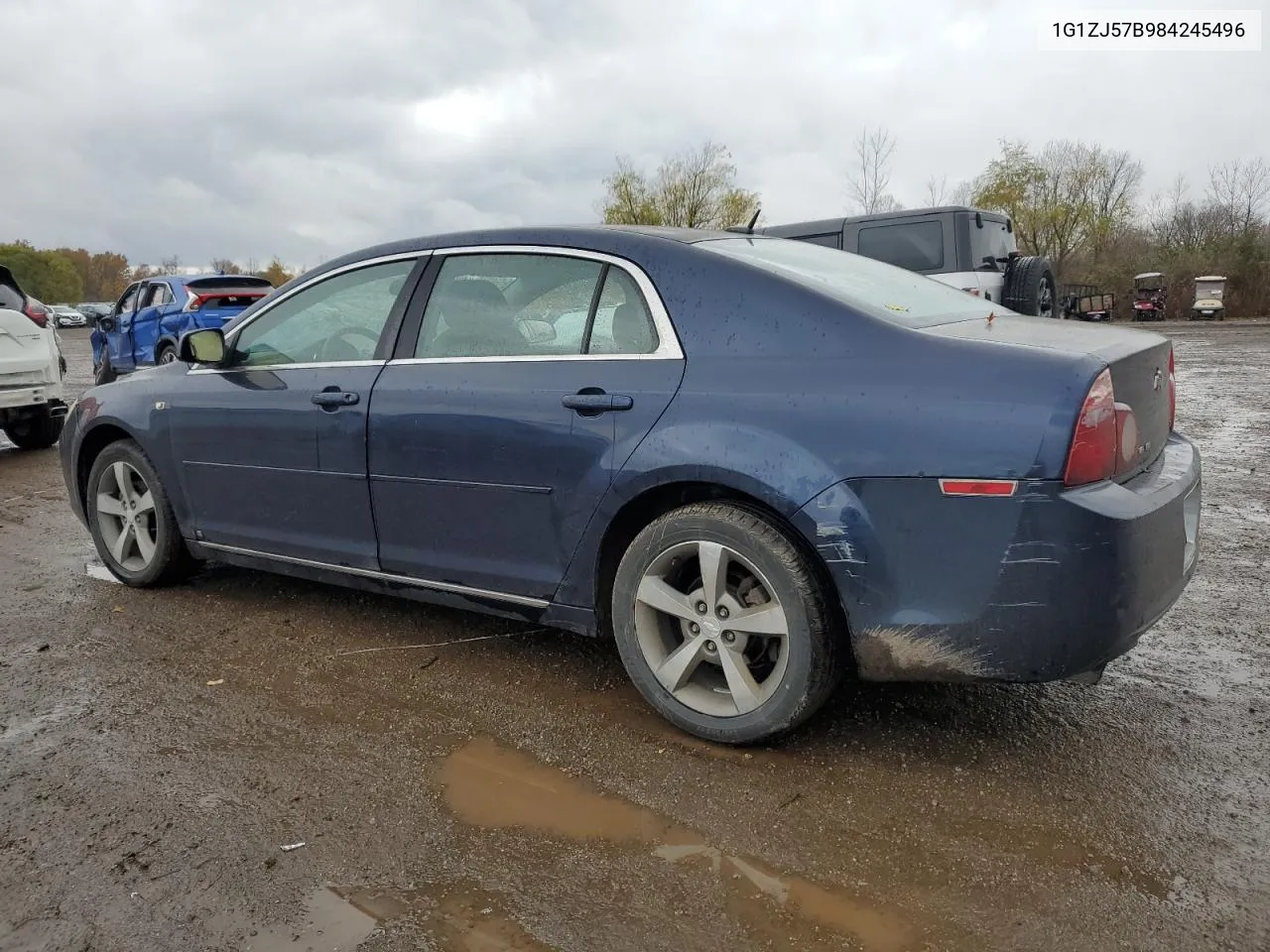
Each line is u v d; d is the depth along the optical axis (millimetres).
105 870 2371
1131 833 2445
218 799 2693
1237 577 4508
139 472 4500
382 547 3670
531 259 3383
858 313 2787
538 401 3170
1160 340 3055
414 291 3648
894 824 2510
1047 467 2410
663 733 3059
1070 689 3311
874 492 2594
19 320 8562
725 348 2902
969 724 3064
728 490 2930
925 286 3529
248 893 2270
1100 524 2406
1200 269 36062
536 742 3014
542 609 3309
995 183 42594
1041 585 2439
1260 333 25078
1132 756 2846
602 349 3133
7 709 3309
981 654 2535
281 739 3061
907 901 2193
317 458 3779
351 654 3766
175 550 4473
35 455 9086
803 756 2881
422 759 2914
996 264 10734
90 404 4738
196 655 3779
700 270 3021
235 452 4070
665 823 2537
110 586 4719
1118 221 41656
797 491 2660
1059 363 2492
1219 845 2385
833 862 2350
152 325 13867
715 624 2908
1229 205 40375
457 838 2486
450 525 3443
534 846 2443
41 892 2287
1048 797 2625
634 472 2943
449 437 3361
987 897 2199
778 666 2814
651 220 44062
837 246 10992
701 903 2201
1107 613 2447
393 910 2201
